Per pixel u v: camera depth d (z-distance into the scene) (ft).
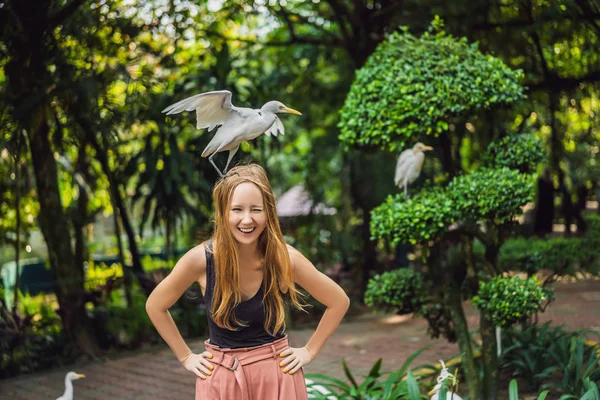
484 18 27.20
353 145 15.92
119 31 26.50
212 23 32.07
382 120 14.78
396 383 14.74
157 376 21.58
